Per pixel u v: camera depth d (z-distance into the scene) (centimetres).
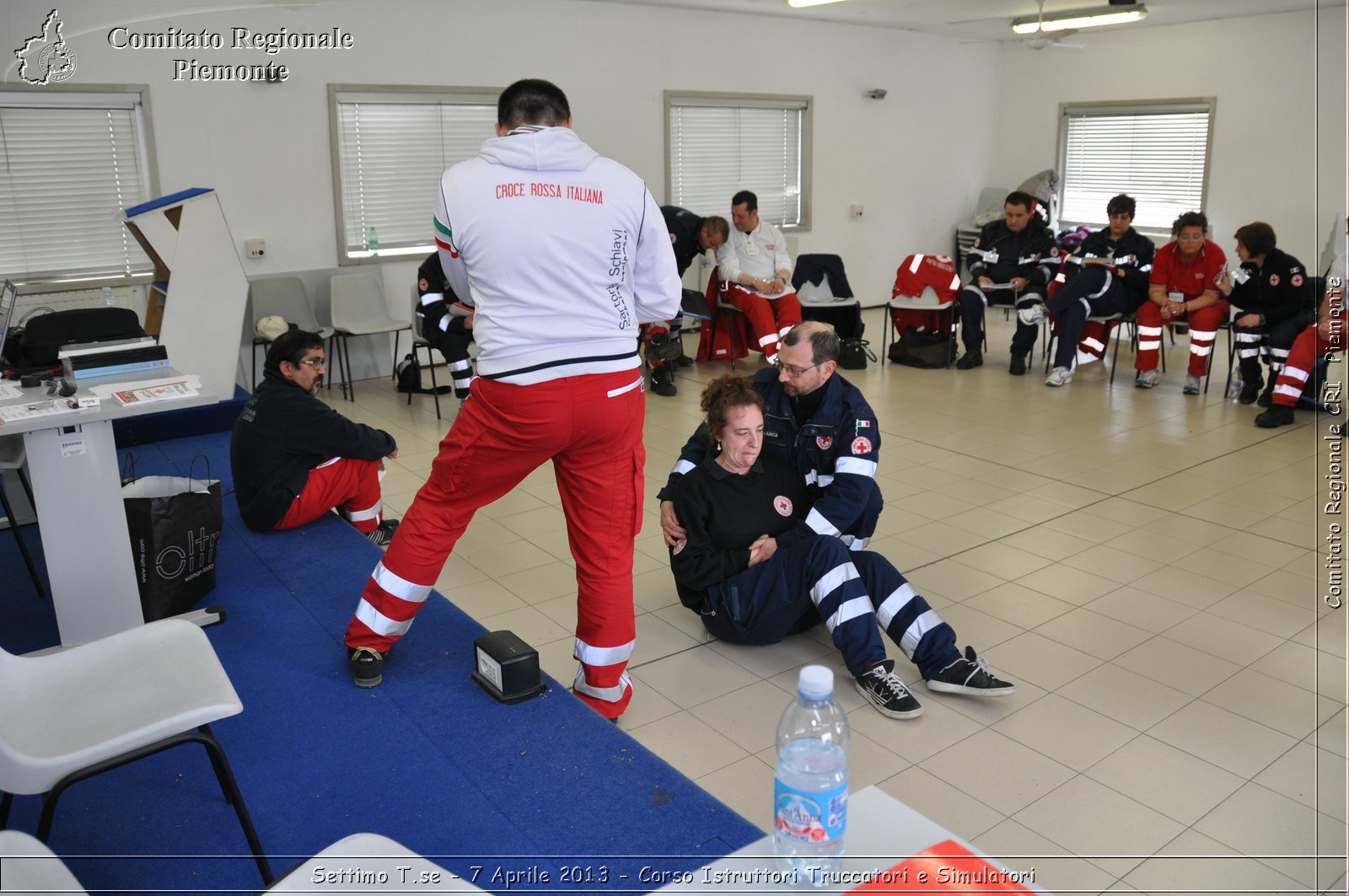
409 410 635
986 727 267
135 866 186
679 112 873
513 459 225
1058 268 745
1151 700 280
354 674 249
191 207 486
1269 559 380
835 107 976
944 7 858
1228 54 936
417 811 201
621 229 217
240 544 342
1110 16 786
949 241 1119
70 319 388
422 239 752
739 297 733
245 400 521
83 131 613
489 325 215
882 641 280
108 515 260
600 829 195
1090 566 376
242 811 174
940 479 485
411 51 712
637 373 230
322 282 707
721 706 278
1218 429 574
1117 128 1034
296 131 679
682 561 298
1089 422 591
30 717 173
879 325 967
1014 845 219
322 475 353
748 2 815
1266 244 610
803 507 309
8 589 309
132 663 189
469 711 238
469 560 385
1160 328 670
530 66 770
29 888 119
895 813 124
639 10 819
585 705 240
